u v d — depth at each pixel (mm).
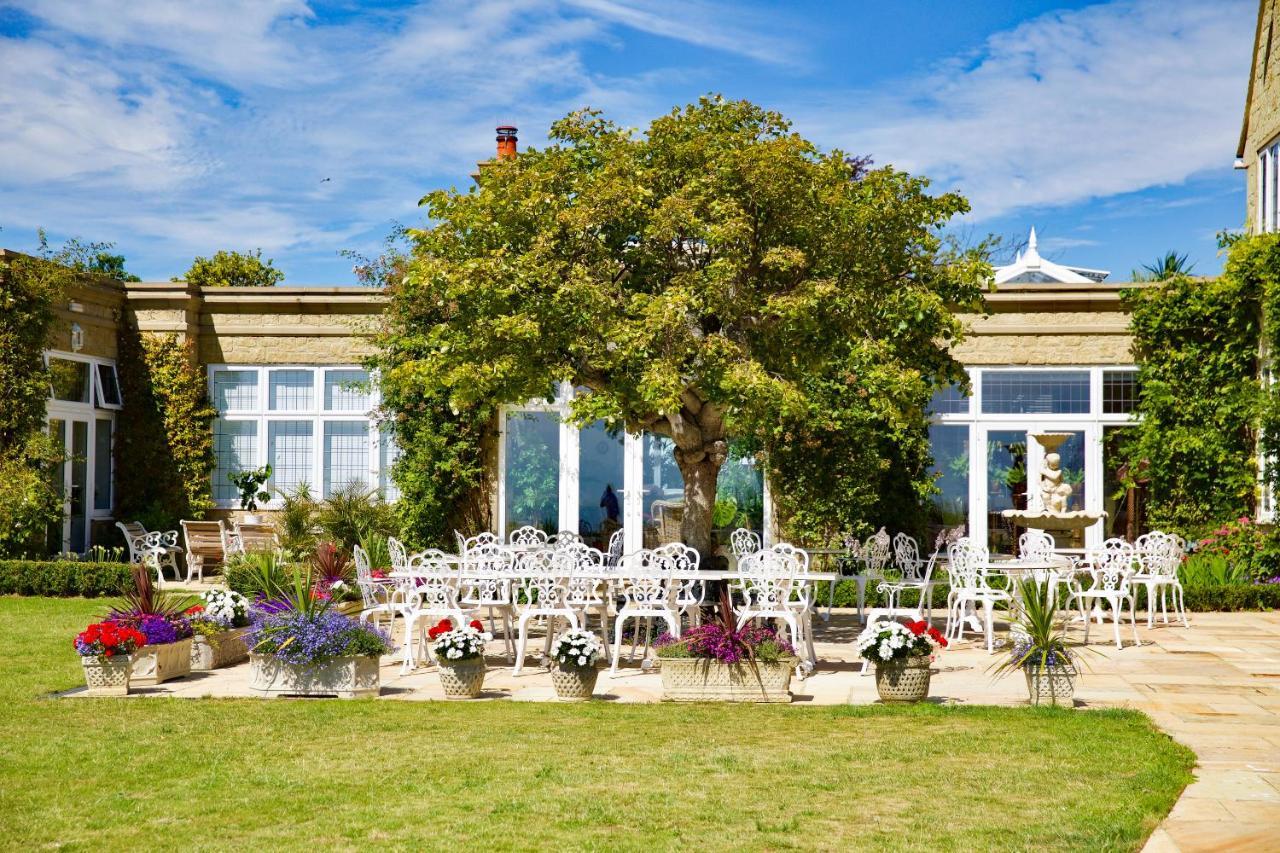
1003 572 11578
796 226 11328
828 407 16266
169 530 17609
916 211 11492
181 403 17875
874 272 11570
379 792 5840
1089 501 17016
